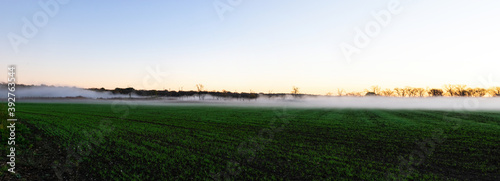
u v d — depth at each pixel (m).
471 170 16.64
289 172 16.22
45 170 14.88
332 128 35.16
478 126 35.84
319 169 16.78
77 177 14.36
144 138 26.44
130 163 17.34
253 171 16.27
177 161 18.12
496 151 21.14
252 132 31.62
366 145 24.11
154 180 14.41
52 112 54.19
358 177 15.31
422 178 15.15
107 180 14.14
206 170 16.36
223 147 22.91
